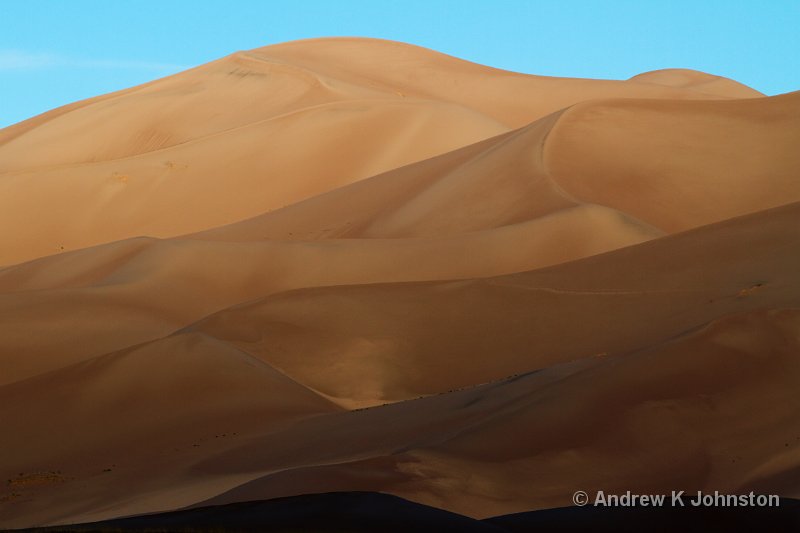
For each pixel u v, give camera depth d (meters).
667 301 71.69
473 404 52.94
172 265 97.44
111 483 53.12
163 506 47.78
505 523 38.69
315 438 54.38
